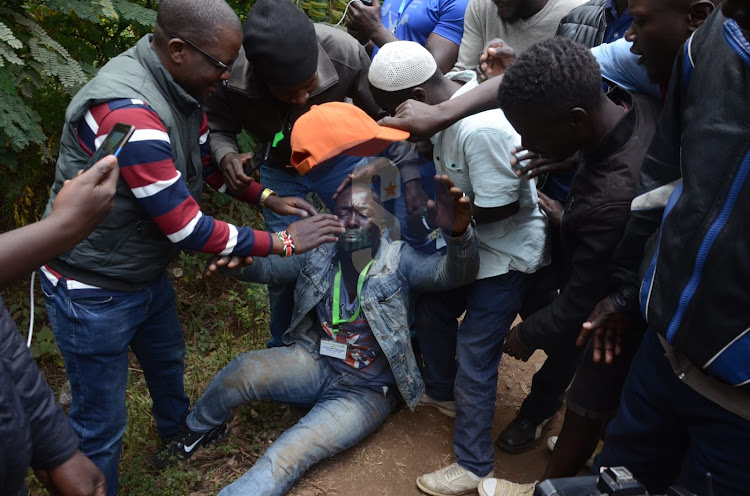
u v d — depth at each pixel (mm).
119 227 2266
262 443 3102
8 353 1377
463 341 2822
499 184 2398
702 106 1548
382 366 2965
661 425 1904
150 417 3227
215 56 2205
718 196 1499
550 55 1983
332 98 2895
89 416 2523
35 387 1445
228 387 2924
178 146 2295
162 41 2201
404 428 3172
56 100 3553
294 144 1956
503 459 3051
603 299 2150
